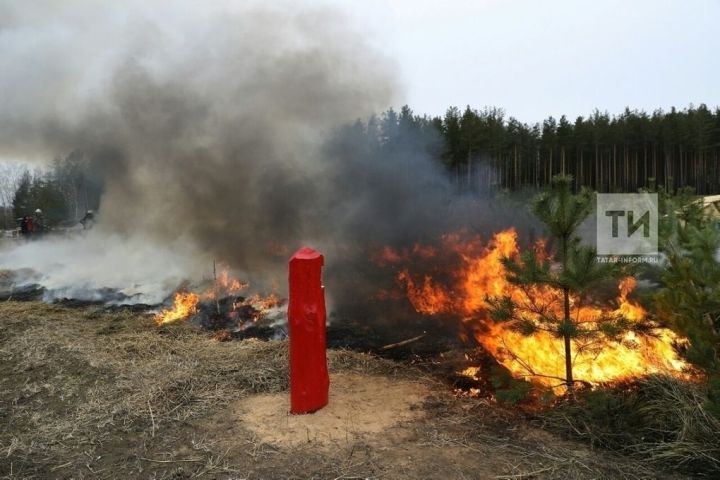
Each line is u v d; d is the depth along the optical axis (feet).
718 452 8.80
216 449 9.55
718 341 10.43
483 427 10.39
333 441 9.75
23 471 8.83
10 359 14.43
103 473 8.79
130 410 11.18
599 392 10.64
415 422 10.60
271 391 12.39
